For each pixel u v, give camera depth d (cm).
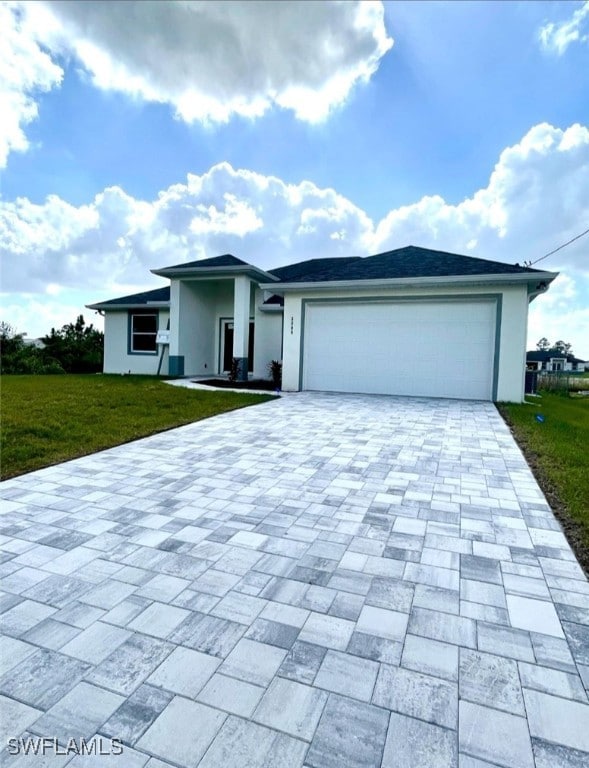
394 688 180
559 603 241
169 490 415
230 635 211
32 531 323
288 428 710
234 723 162
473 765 148
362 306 1159
